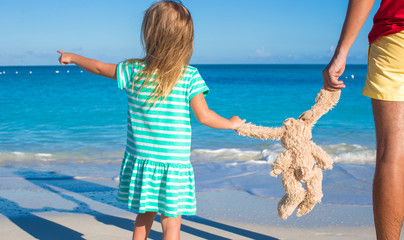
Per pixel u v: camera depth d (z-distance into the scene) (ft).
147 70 7.43
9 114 39.68
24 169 18.84
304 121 7.09
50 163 20.21
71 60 8.15
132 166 7.62
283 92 69.15
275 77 147.33
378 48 6.27
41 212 12.27
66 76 137.69
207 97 61.11
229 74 187.73
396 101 6.07
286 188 6.95
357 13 6.21
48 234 10.39
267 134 7.20
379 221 6.23
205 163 19.72
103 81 96.43
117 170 18.62
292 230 10.67
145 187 7.34
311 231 10.57
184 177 7.46
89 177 17.17
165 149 7.32
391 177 6.06
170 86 7.25
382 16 6.22
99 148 23.81
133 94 7.57
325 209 12.45
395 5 5.98
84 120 35.78
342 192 14.40
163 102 7.32
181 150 7.39
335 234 10.33
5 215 11.93
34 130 30.55
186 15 7.65
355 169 17.95
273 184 15.62
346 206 12.75
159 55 7.38
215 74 189.26
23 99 54.80
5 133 29.14
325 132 29.22
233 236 10.24
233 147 23.58
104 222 11.39
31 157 21.48
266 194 14.29
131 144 7.73
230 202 13.37
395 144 6.07
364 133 28.66
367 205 12.85
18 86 79.30
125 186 7.77
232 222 11.36
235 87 84.23
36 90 69.36
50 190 15.06
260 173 17.46
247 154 21.59
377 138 6.32
